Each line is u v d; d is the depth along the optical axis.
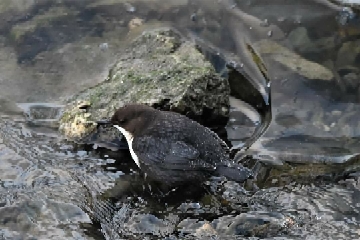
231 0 13.98
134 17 13.88
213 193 9.11
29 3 14.25
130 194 9.12
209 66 11.13
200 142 9.05
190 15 13.79
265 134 10.70
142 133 9.27
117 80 11.30
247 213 8.57
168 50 12.03
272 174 9.55
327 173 9.55
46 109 11.26
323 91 11.60
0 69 12.47
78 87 11.88
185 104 10.30
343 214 8.55
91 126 10.35
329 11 13.12
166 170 8.95
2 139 10.28
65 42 13.27
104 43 13.17
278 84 11.91
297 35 12.96
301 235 8.11
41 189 9.02
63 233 8.12
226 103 10.98
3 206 8.53
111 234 8.20
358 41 12.47
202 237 8.11
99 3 14.23
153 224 8.42
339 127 10.76
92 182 9.34
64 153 10.06
